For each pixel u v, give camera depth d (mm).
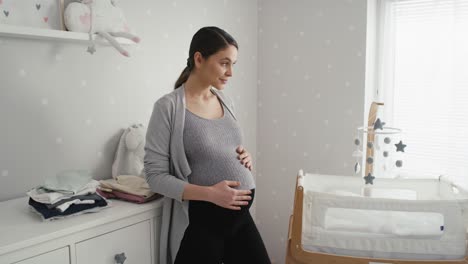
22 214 1418
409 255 1607
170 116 1482
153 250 1596
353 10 2271
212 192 1423
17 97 1614
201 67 1511
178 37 2191
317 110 2473
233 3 2475
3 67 1567
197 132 1496
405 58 2332
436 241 1579
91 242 1368
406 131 2367
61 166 1769
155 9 2061
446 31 2199
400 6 2312
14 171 1630
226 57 1485
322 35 2400
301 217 1658
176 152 1490
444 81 2229
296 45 2510
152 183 1490
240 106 2598
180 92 1536
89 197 1438
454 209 1548
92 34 1650
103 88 1886
